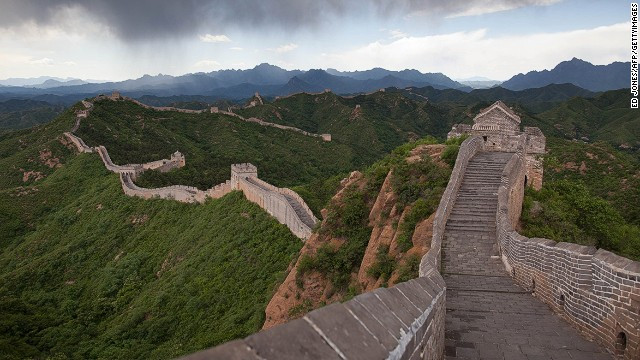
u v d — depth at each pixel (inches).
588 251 362.6
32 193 2596.0
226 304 1307.8
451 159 829.2
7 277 1882.4
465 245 609.3
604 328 330.6
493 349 336.5
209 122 4517.7
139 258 1868.8
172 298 1467.8
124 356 1239.5
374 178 906.7
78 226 2292.1
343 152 4212.6
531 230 786.2
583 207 1037.2
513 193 740.7
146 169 2765.7
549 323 388.5
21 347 1353.3
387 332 157.6
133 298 1649.9
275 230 1544.0
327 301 823.7
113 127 3668.8
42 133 3528.5
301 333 119.1
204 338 1157.1
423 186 772.0
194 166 3144.7
